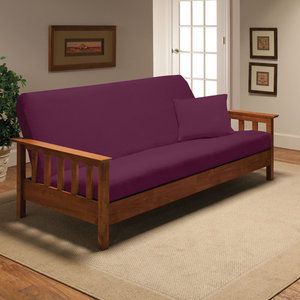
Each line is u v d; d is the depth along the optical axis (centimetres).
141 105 434
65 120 382
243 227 364
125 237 349
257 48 602
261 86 607
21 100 370
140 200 347
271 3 583
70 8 566
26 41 534
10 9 518
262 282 284
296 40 572
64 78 570
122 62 622
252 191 444
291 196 430
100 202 322
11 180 484
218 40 698
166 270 301
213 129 457
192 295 272
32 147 357
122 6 614
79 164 376
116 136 406
